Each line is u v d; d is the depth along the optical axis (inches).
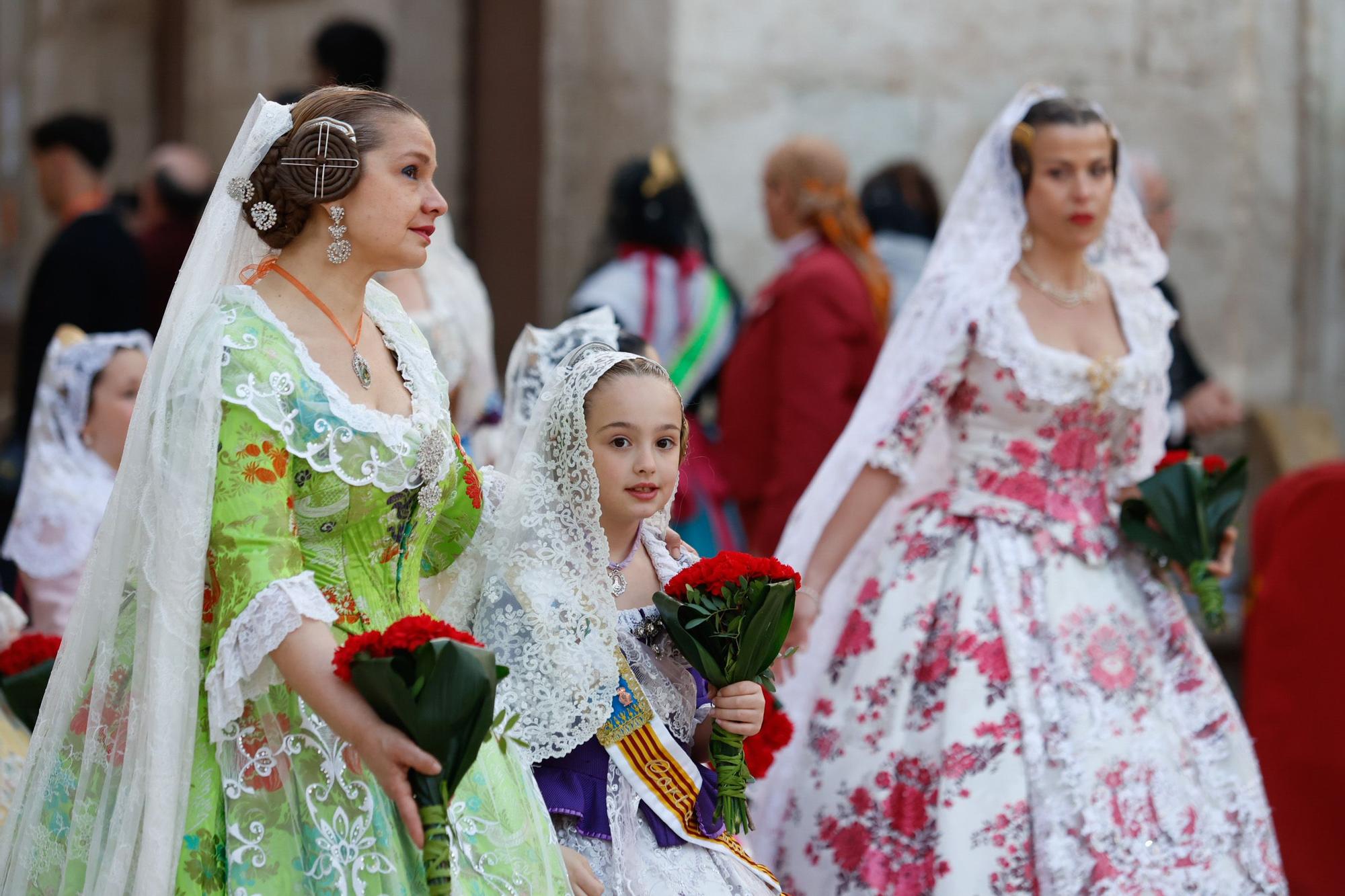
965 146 677.9
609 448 283.4
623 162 656.4
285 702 250.8
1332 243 714.8
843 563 390.0
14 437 535.5
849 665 377.4
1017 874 344.2
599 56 665.0
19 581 436.1
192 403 242.5
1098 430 381.7
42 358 542.9
